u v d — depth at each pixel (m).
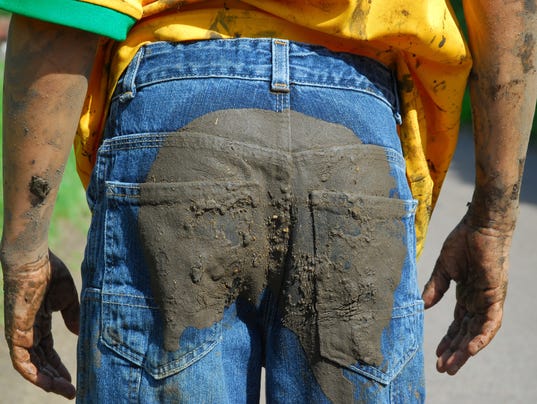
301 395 1.57
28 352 1.76
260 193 1.49
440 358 1.99
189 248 1.48
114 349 1.54
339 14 1.54
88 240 1.61
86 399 1.59
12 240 1.61
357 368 1.54
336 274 1.51
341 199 1.49
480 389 3.88
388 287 1.56
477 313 1.94
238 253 1.50
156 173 1.49
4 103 1.50
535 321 4.64
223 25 1.57
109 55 1.68
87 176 1.85
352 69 1.58
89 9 1.44
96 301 1.56
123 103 1.57
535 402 3.77
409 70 1.71
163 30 1.58
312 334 1.54
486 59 1.70
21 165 1.52
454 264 1.96
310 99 1.52
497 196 1.81
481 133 1.77
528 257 5.64
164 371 1.52
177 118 1.50
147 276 1.52
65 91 1.48
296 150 1.49
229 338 1.59
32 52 1.45
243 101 1.50
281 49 1.54
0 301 3.94
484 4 1.65
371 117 1.56
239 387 1.60
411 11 1.56
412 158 1.75
